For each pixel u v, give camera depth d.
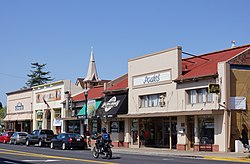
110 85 46.28
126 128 41.72
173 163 22.23
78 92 56.84
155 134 38.91
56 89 58.22
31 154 30.55
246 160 24.75
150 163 22.20
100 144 26.41
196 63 37.25
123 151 35.22
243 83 31.50
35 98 64.56
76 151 35.38
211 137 31.92
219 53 36.56
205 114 31.52
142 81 39.72
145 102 39.44
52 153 31.94
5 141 54.47
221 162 23.14
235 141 30.52
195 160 24.84
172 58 35.97
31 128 66.06
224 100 30.64
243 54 31.77
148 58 39.09
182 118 34.66
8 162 23.28
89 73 62.47
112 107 42.56
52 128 58.47
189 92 34.16
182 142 34.53
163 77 36.97
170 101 35.91
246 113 31.36
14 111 72.06
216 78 31.30
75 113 52.78
